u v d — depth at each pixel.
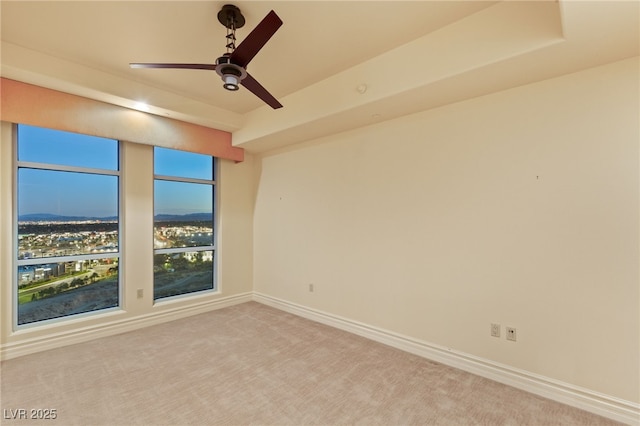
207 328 3.67
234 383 2.45
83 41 2.51
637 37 1.79
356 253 3.53
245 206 4.88
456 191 2.74
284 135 3.86
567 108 2.22
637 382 1.97
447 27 2.31
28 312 3.10
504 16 2.06
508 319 2.46
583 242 2.16
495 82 2.37
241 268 4.81
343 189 3.67
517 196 2.42
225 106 3.93
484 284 2.59
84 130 3.12
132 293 3.65
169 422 1.99
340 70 3.00
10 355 2.85
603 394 2.07
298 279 4.22
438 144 2.86
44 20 2.23
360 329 3.46
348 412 2.10
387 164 3.25
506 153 2.48
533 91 2.36
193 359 2.85
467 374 2.60
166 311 3.93
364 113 3.06
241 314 4.21
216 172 4.59
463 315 2.70
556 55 1.99
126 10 2.13
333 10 2.13
